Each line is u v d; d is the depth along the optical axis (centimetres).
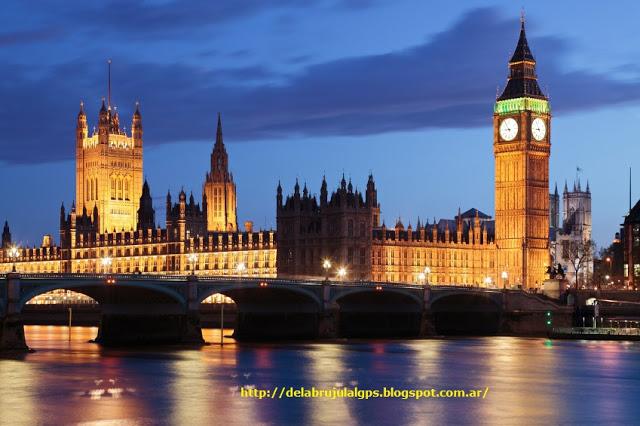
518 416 15188
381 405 15825
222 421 14462
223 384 17675
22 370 19350
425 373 19638
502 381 18675
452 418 14925
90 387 17238
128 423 14338
